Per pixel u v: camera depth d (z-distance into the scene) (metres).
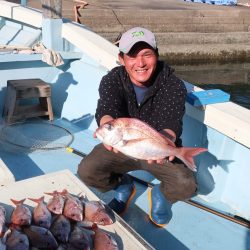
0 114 4.33
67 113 4.43
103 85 2.48
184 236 2.59
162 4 17.97
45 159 3.49
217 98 2.84
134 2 17.95
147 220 2.73
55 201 2.15
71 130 4.17
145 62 2.27
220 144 2.85
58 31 4.39
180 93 2.37
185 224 2.71
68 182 2.48
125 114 2.53
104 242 1.92
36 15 4.95
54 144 3.73
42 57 4.18
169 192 2.47
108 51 3.77
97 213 2.14
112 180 2.61
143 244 2.01
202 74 14.91
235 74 15.02
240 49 16.56
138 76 2.32
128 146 1.92
